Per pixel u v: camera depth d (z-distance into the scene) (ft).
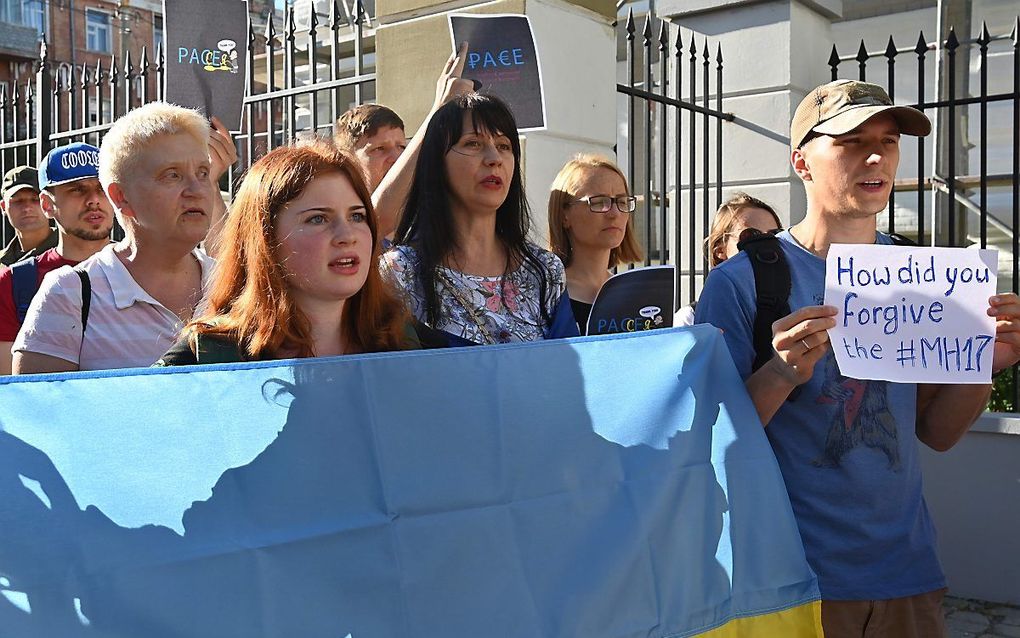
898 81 23.88
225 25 12.14
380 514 5.80
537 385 6.58
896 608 7.77
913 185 22.57
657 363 7.13
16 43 97.19
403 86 14.02
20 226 16.37
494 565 6.13
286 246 6.20
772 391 7.22
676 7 22.74
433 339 7.73
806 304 7.72
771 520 7.27
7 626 4.70
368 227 6.57
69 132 18.57
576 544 6.48
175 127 8.11
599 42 14.53
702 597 6.93
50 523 4.89
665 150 16.28
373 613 5.66
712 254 14.33
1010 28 22.04
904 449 7.77
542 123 11.57
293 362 5.72
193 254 8.78
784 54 21.35
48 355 7.80
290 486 5.56
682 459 7.05
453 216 8.57
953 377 7.08
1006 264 21.89
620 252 12.64
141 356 8.04
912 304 7.09
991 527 14.99
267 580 5.37
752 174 21.83
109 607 4.93
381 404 5.95
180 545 5.18
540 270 9.09
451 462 6.11
